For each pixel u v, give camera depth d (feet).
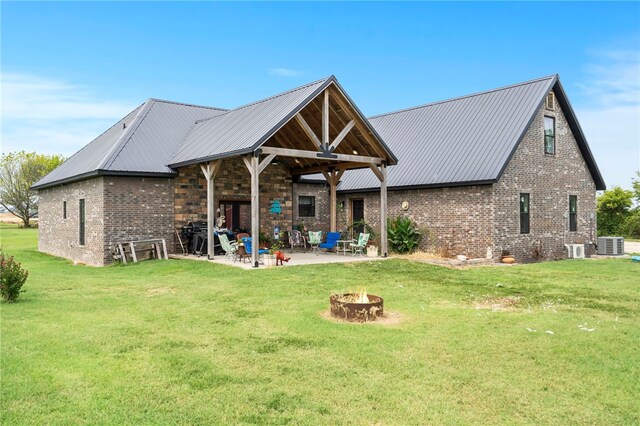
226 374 18.92
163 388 17.61
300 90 51.44
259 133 46.16
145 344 22.62
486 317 28.27
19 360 20.16
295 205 71.77
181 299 33.01
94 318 27.58
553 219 63.87
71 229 64.85
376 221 70.08
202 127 63.93
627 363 20.53
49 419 15.08
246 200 65.67
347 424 15.11
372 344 22.71
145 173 56.24
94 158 62.49
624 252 73.46
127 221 56.13
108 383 17.95
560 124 65.57
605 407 16.48
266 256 47.26
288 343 22.88
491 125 61.93
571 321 27.43
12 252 75.15
